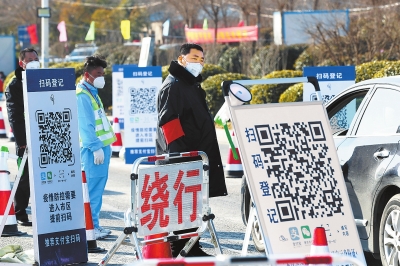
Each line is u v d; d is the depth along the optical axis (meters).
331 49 29.56
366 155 8.20
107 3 73.38
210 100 25.94
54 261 8.43
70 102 8.54
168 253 7.55
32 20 72.50
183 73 8.27
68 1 73.25
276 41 35.59
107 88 33.84
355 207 8.35
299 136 7.04
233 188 14.54
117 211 12.41
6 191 10.37
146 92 17.05
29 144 8.27
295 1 39.34
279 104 7.05
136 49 46.78
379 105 8.42
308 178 6.94
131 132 17.19
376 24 28.31
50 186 8.41
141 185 7.22
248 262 4.75
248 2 38.50
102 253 9.41
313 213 6.87
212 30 38.41
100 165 9.99
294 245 6.71
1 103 39.31
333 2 33.53
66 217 8.54
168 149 8.18
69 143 8.55
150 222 7.32
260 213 6.69
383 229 7.89
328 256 4.97
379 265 8.63
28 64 10.68
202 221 7.74
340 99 9.32
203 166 7.68
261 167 6.80
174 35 52.44
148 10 62.28
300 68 31.94
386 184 7.79
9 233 10.46
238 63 37.00
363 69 21.48
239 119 6.87
